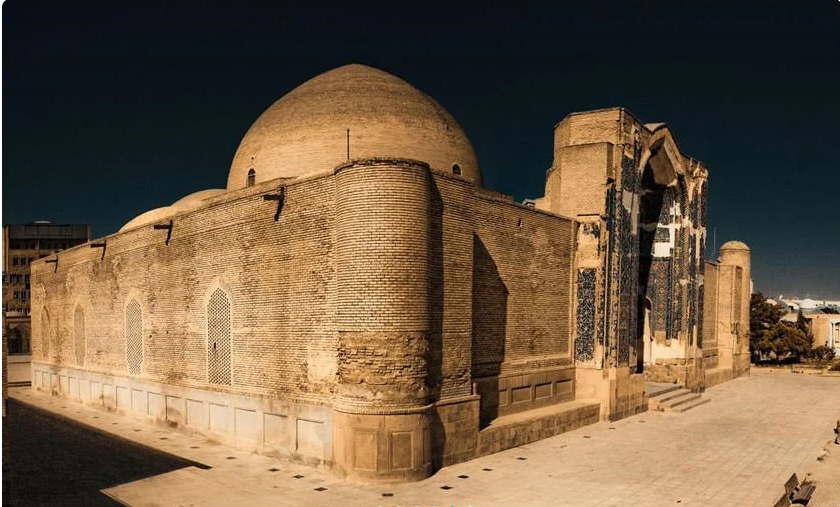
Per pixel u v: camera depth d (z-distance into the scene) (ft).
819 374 111.04
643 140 65.36
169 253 54.54
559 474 38.45
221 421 47.21
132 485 36.40
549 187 69.00
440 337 40.16
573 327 58.08
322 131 58.49
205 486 35.91
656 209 79.97
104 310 65.92
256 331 44.34
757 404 70.95
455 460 40.32
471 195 43.42
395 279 36.42
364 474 35.99
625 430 52.90
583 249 58.08
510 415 48.80
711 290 100.01
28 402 73.97
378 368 36.17
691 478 38.09
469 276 42.88
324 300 39.04
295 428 40.63
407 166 36.99
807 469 40.73
